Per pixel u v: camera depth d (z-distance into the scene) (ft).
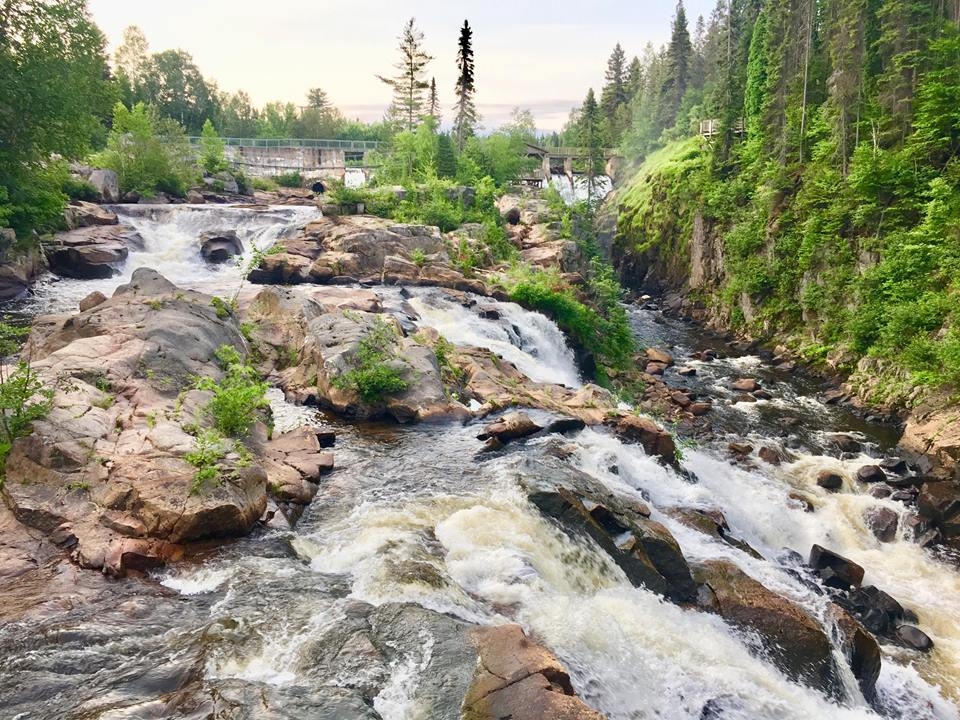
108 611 34.78
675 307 205.87
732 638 42.39
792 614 44.52
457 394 75.82
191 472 44.55
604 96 442.91
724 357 149.18
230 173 241.35
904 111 149.38
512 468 55.06
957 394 92.53
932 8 167.84
